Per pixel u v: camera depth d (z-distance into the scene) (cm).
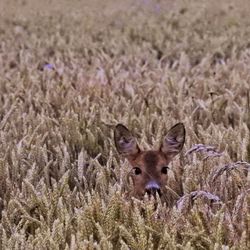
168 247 1096
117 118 2081
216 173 1357
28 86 2603
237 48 3441
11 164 1656
